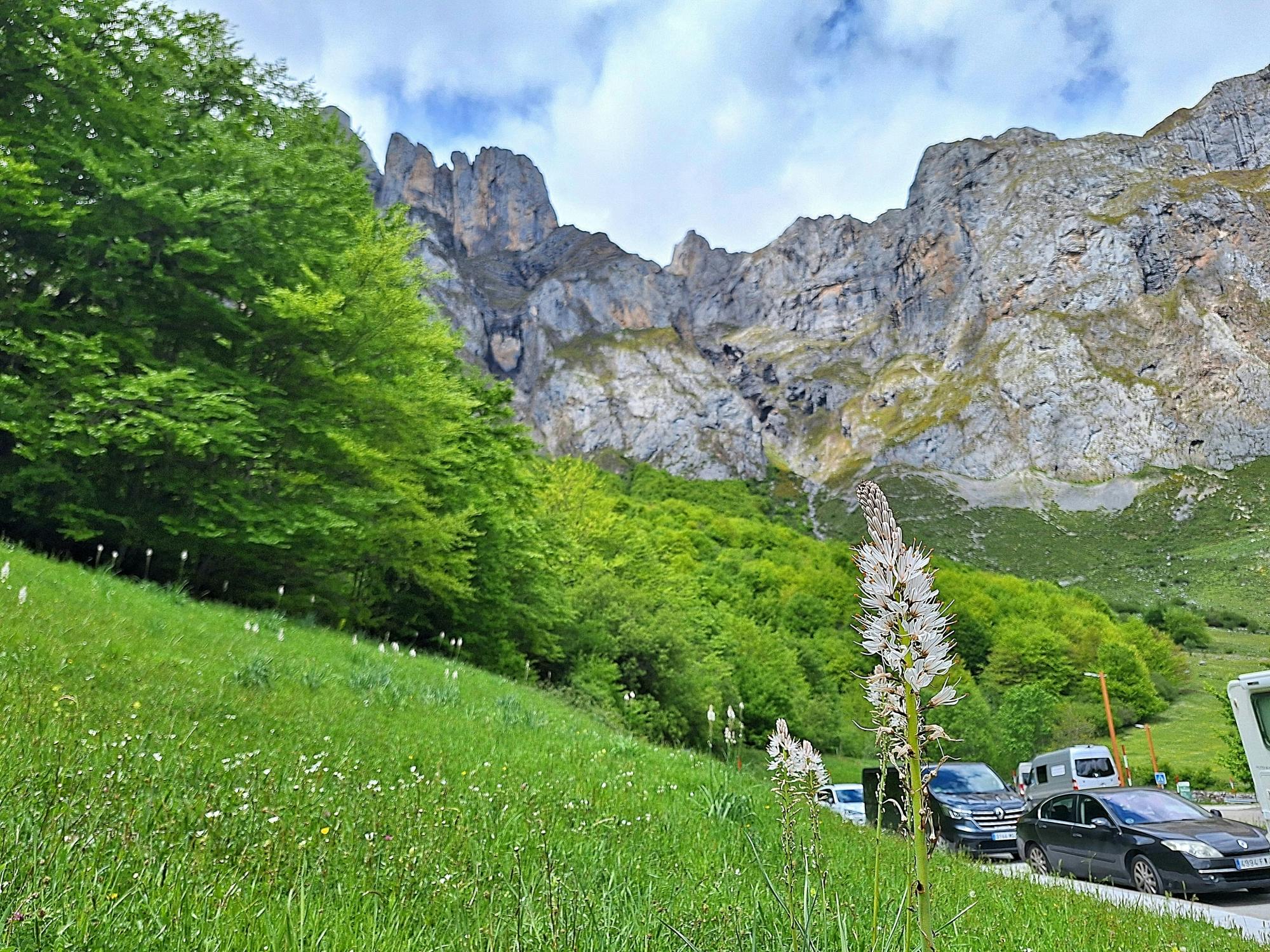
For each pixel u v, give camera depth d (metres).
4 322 16.95
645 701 32.19
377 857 4.12
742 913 3.75
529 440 30.61
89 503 17.58
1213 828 10.76
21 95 18.16
